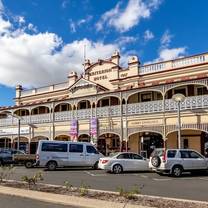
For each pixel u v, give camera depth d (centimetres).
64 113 3956
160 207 1055
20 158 3081
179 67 3353
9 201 1206
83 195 1278
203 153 3183
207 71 3162
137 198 1211
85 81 4031
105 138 3834
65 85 4441
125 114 3409
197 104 2928
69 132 3872
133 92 3366
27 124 4359
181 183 1809
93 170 2784
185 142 3309
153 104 3216
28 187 1512
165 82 3159
